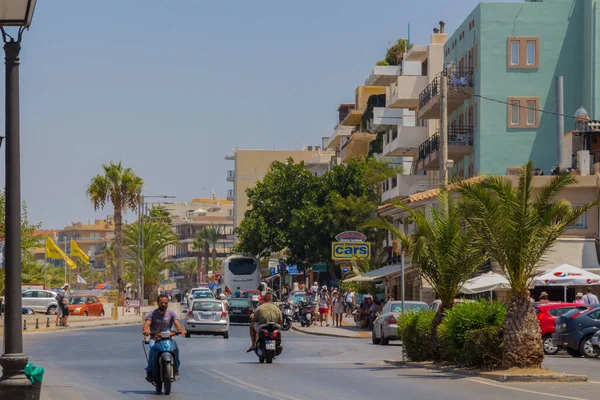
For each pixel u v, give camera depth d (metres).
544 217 26.73
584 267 53.28
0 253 35.41
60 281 150.62
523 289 26.73
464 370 27.66
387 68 115.25
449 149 72.88
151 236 131.75
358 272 77.19
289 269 99.56
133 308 99.00
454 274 30.88
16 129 15.48
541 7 71.44
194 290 92.94
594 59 69.56
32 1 15.22
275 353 33.53
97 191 109.38
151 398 21.12
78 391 22.64
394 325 45.03
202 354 38.91
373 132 116.06
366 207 91.25
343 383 24.77
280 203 97.31
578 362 34.28
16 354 15.23
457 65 78.44
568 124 71.00
